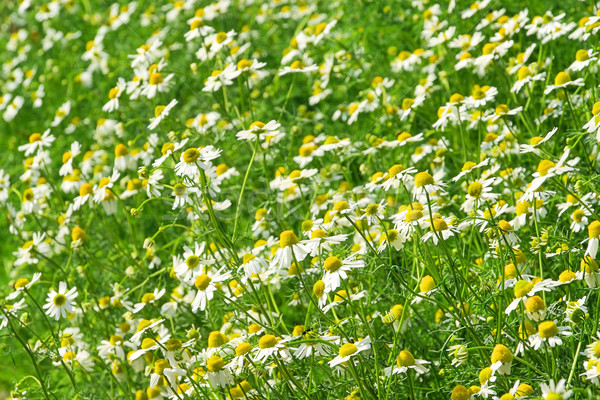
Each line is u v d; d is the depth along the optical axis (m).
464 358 2.57
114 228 5.28
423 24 5.69
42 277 4.91
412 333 3.09
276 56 6.48
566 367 2.66
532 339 2.58
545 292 3.07
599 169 3.68
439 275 2.84
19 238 5.07
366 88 5.54
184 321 3.87
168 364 2.91
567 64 4.66
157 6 7.64
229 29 6.80
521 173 3.90
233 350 2.93
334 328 2.73
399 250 3.23
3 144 7.31
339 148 4.28
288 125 5.15
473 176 3.41
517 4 5.14
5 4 9.89
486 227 3.10
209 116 4.88
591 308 2.99
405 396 3.11
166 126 4.96
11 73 7.98
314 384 2.85
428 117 5.00
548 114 4.07
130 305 3.91
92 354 4.03
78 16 8.23
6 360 4.63
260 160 4.58
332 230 3.36
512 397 2.37
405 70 5.52
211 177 3.47
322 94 5.40
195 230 4.21
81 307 3.86
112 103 4.86
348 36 6.07
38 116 7.42
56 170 6.34
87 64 7.66
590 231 2.69
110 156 5.84
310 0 6.78
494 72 4.71
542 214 3.06
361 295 3.03
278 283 3.58
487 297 2.81
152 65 4.81
